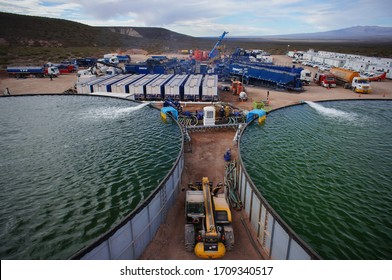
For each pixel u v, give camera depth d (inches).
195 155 1220.5
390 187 992.9
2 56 4694.9
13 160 1195.9
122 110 1966.0
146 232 671.1
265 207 639.1
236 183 948.6
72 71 3794.3
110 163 1171.9
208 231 612.1
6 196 940.6
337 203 893.8
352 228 777.6
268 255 639.1
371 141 1433.3
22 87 2699.3
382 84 3085.6
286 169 1115.3
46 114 1872.5
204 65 3590.1
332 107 2112.5
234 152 1254.3
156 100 2231.8
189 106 2034.9
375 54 6456.7
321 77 2977.4
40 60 4761.3
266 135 1494.8
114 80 2532.0
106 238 545.0
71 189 980.6
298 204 886.4
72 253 695.1
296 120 1771.7
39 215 843.4
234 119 1664.6
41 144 1371.8
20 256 686.5
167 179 778.2
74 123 1686.8
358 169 1122.0
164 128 1588.3
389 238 740.0
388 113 1967.3
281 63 5049.2
